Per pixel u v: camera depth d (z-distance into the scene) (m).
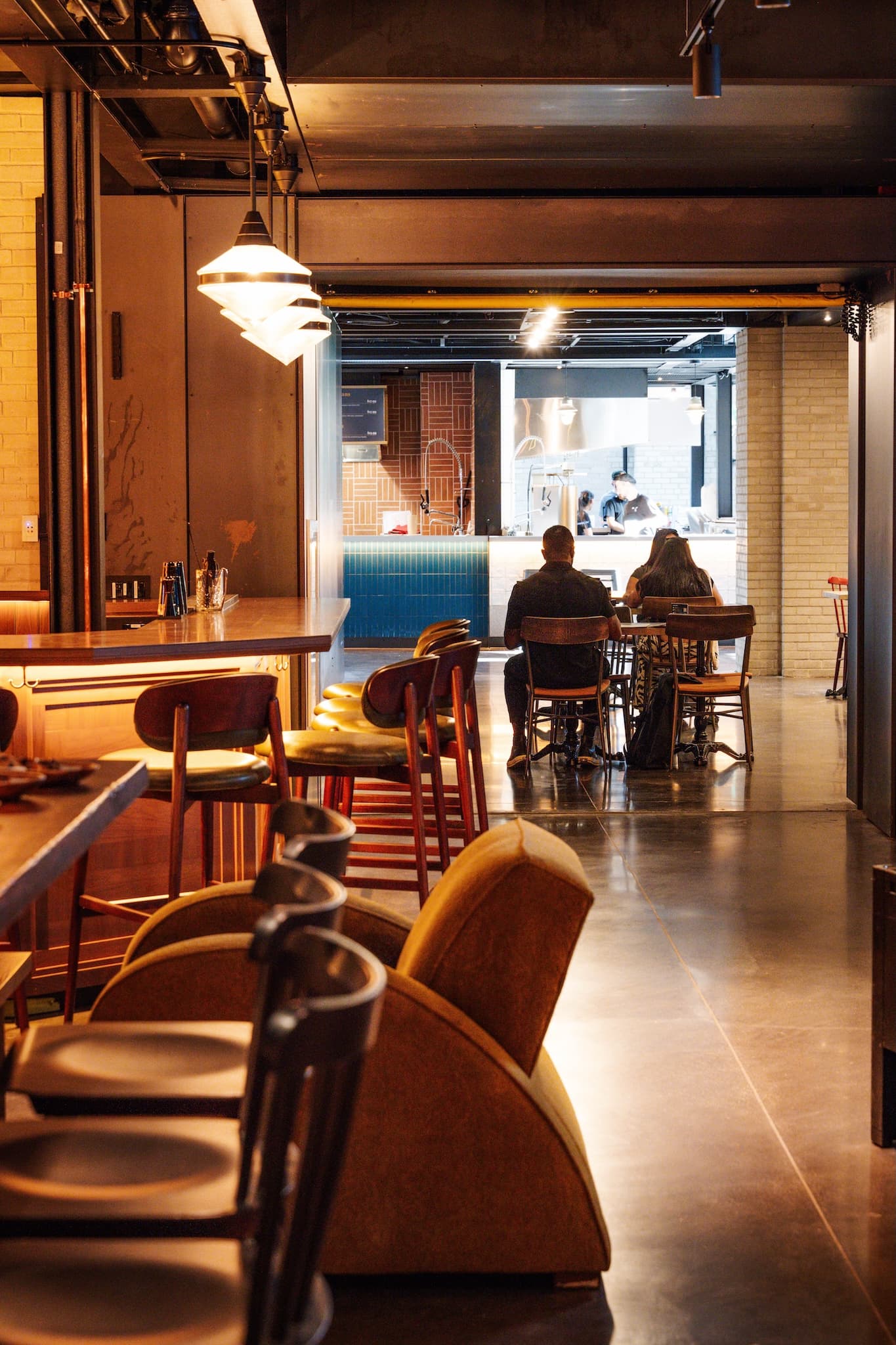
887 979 3.11
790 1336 2.38
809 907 5.33
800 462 13.05
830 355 12.97
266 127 5.58
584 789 7.79
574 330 12.46
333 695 5.82
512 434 16.62
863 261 6.76
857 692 7.19
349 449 17.14
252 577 6.94
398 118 5.84
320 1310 1.30
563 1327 2.41
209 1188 1.55
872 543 7.00
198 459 6.89
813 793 7.66
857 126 6.04
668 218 6.77
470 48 5.34
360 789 6.99
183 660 4.38
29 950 4.21
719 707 10.90
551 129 6.02
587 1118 3.33
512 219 6.77
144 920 3.74
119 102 5.62
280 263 5.07
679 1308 2.47
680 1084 3.55
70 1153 1.65
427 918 2.64
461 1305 2.49
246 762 3.88
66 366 5.24
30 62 4.82
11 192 7.21
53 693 4.16
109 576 6.93
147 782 2.82
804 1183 2.98
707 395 18.77
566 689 8.27
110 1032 2.08
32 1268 1.44
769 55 5.40
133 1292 1.39
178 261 6.79
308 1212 1.21
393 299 7.52
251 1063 1.55
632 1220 2.81
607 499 17.11
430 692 4.50
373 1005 1.18
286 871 1.65
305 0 5.28
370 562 16.28
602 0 5.35
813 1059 3.73
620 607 9.62
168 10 5.11
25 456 7.32
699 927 5.04
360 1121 2.49
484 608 16.31
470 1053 2.47
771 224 6.77
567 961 2.50
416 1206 2.51
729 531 16.58
